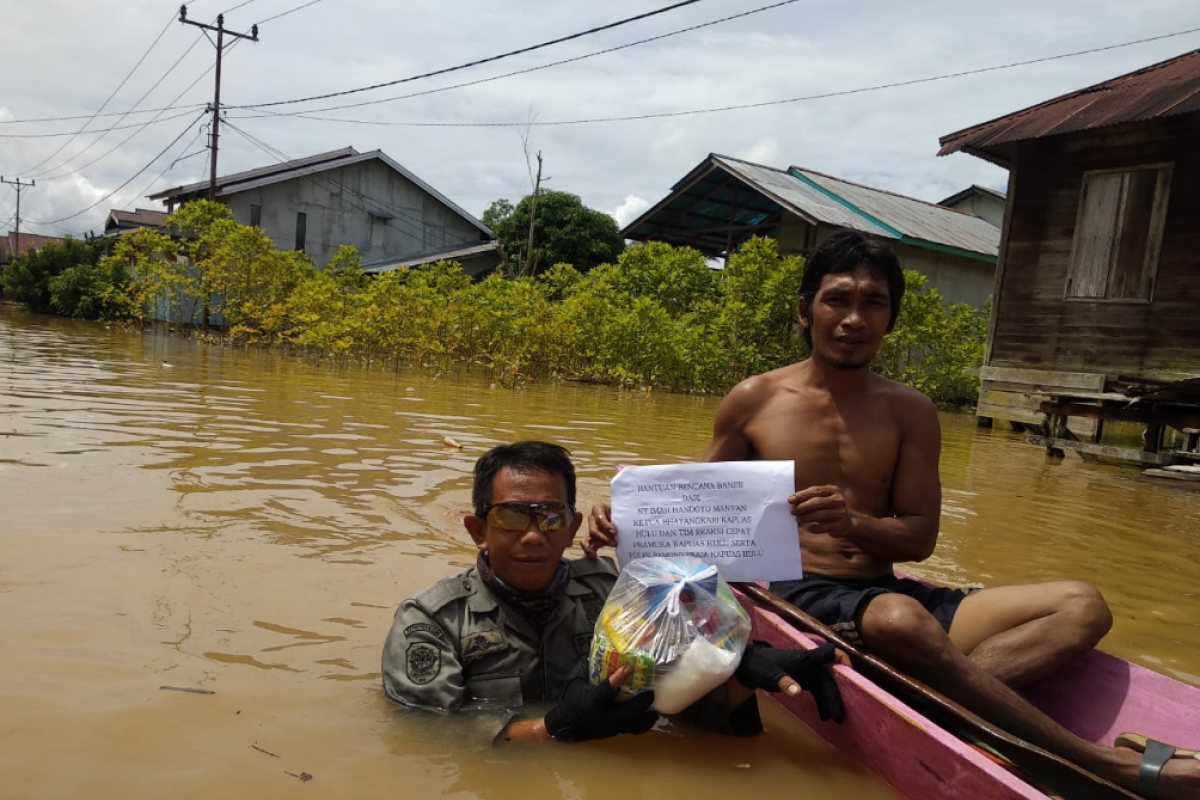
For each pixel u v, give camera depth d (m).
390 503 4.54
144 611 2.82
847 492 3.05
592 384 15.92
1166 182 11.11
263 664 2.52
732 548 2.72
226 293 20.61
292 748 2.06
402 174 30.58
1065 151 12.10
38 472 4.55
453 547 3.85
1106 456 10.73
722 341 16.91
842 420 3.07
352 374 12.76
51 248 30.72
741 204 22.70
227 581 3.17
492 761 2.10
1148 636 3.54
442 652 2.37
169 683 2.35
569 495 2.49
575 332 16.03
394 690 2.33
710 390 16.59
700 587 2.27
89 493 4.20
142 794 1.82
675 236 24.48
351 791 1.90
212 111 23.92
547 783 2.02
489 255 30.56
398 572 3.44
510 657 2.42
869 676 2.54
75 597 2.88
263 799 1.83
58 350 13.37
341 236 29.94
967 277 22.05
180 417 6.84
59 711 2.14
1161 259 11.16
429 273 19.16
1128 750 2.19
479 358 15.91
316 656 2.61
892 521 2.89
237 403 8.02
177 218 21.98
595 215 30.20
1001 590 2.70
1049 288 12.27
